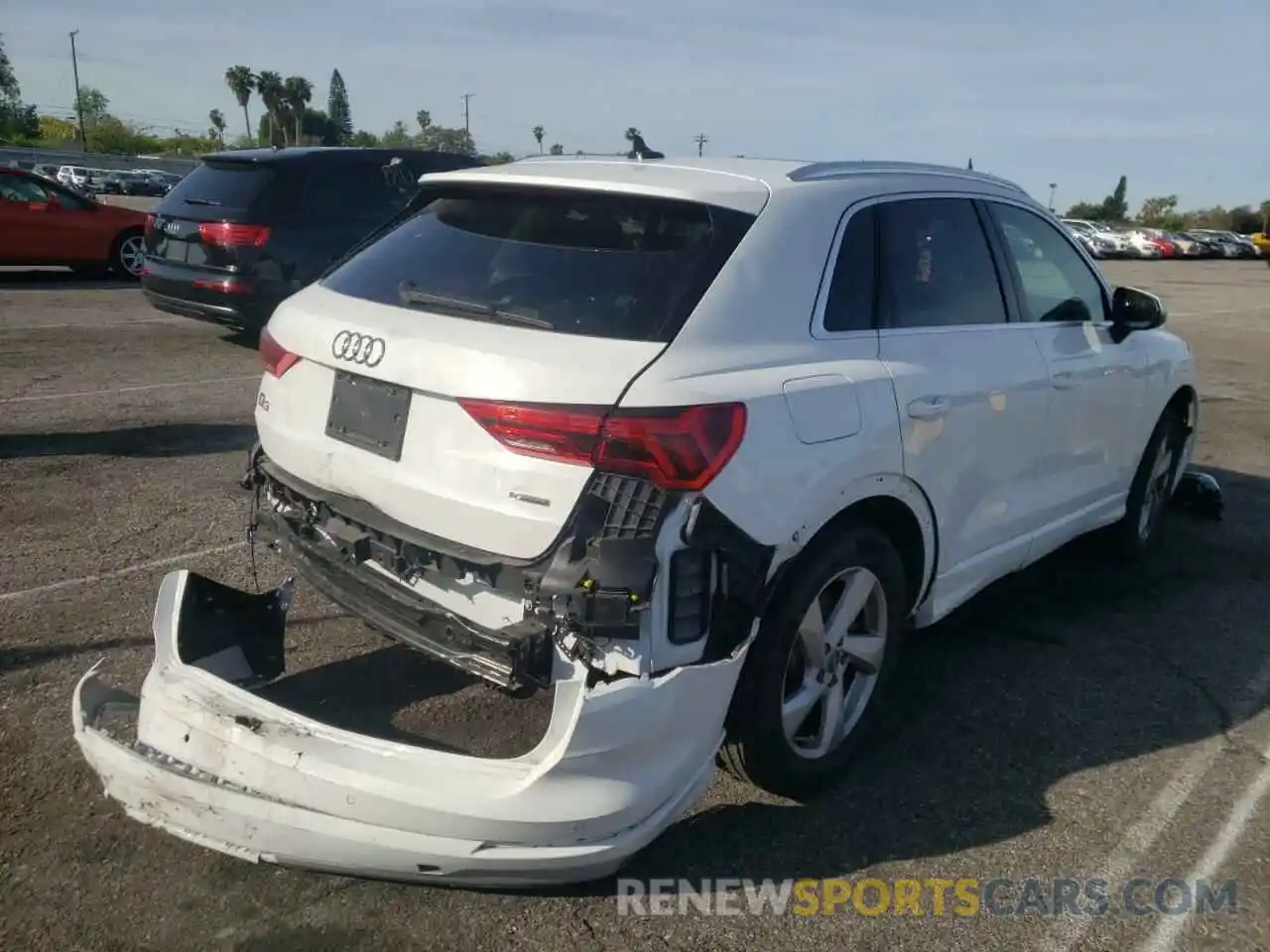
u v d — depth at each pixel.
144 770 2.76
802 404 3.11
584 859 2.69
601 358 2.86
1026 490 4.37
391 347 3.08
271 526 3.65
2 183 14.48
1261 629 5.04
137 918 2.84
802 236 3.34
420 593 3.13
